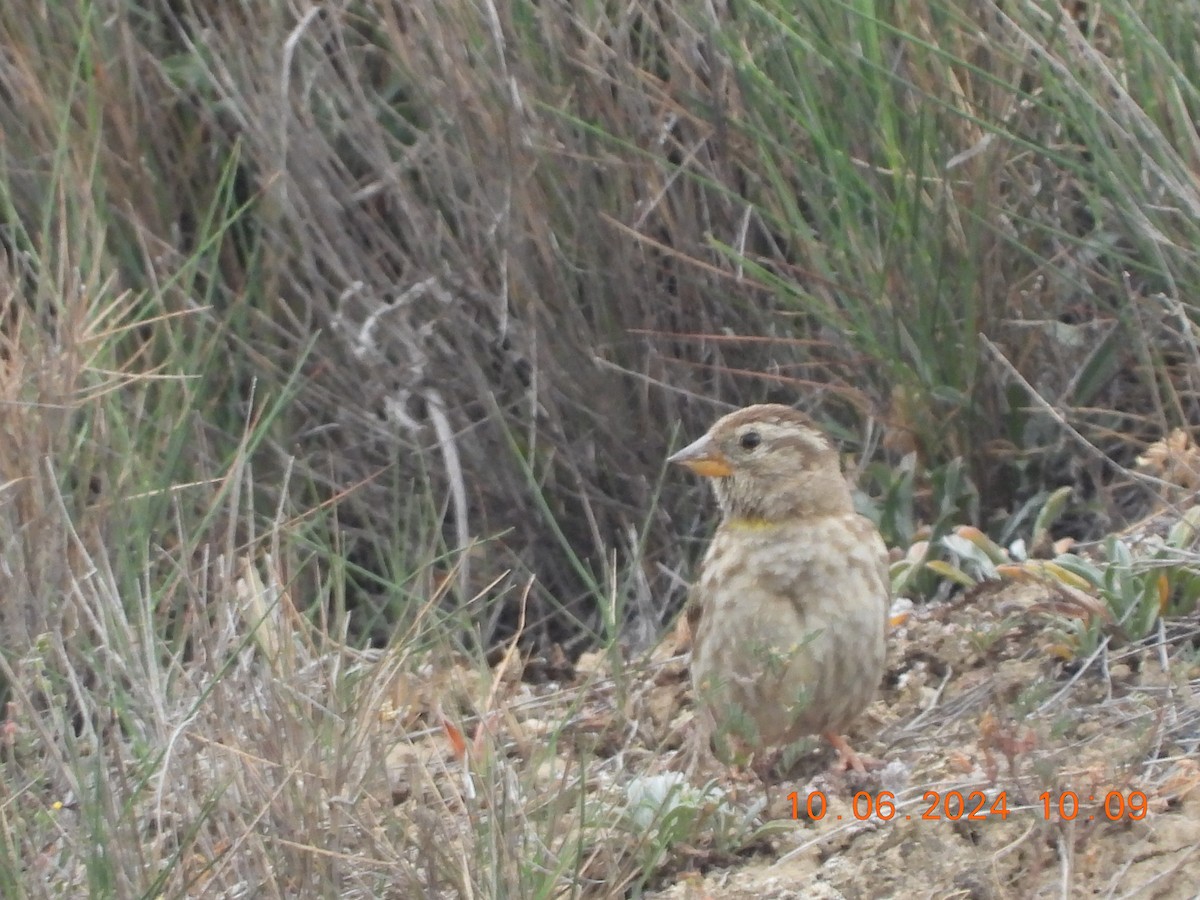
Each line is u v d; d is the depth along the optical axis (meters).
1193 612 8.53
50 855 7.09
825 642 8.04
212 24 11.54
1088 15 10.64
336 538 9.12
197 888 6.86
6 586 8.60
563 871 6.79
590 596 11.28
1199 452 9.77
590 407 11.24
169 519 9.85
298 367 10.03
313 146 11.30
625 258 11.10
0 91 11.65
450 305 11.16
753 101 10.57
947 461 10.73
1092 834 6.90
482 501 11.28
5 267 9.83
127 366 10.29
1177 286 9.97
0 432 9.02
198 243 11.41
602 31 11.09
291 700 7.25
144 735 7.64
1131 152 9.72
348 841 7.15
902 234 10.34
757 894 7.04
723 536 8.38
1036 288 10.78
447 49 10.87
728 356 11.33
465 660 9.85
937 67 10.20
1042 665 8.49
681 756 8.25
